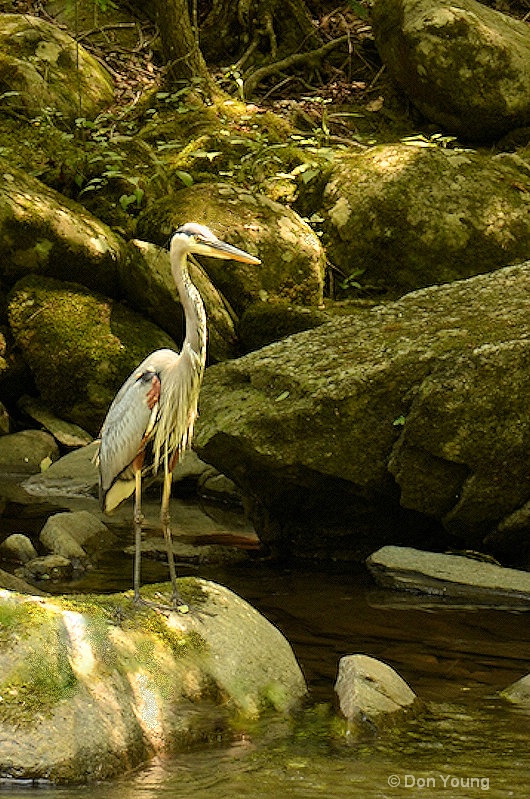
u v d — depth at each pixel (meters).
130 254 16.09
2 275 16.30
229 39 22.56
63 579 10.55
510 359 10.59
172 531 12.73
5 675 6.55
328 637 9.17
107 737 6.46
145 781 6.29
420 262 17.17
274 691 7.52
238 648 7.59
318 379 11.12
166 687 7.04
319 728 7.20
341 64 22.38
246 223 16.48
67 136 17.94
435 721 7.36
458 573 10.66
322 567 11.57
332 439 10.97
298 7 22.44
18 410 16.16
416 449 10.73
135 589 7.63
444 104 19.83
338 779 6.37
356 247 17.34
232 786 6.24
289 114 20.80
